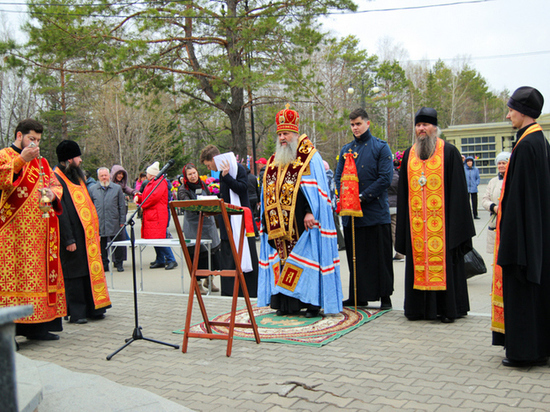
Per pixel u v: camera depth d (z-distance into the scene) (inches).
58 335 215.0
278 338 195.9
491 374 152.5
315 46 679.1
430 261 210.8
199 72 672.4
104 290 241.4
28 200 202.5
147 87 695.1
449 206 209.9
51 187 211.0
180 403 139.9
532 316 154.8
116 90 1212.5
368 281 233.8
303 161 219.9
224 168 268.4
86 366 175.8
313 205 217.5
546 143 158.4
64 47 616.1
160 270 404.5
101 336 213.0
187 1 623.8
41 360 184.5
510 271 154.8
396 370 157.9
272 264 229.3
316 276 219.5
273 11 644.1
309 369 161.6
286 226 220.5
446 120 2453.2
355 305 233.0
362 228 233.8
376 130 1780.3
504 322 159.3
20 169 199.3
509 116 164.2
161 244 297.6
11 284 202.2
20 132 202.1
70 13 615.8
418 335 194.5
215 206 185.2
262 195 229.8
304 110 1239.5
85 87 1318.9
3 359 70.4
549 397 134.8
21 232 202.4
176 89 755.4
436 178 211.3
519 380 147.2
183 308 257.3
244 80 626.8
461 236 206.2
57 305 211.9
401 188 220.7
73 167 236.2
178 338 205.5
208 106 815.1
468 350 175.3
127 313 251.4
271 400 139.3
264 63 693.3
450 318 209.5
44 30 612.1
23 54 623.8
